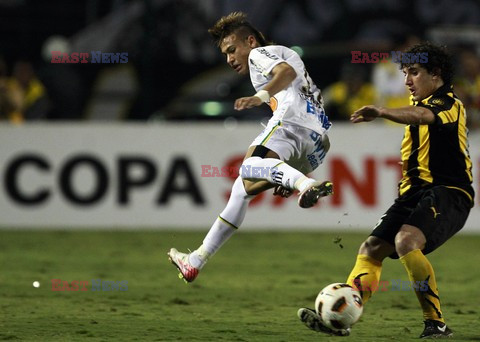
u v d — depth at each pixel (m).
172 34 57.53
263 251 39.78
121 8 57.81
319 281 31.11
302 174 19.38
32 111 55.31
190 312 24.02
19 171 45.84
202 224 46.06
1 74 54.16
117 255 37.84
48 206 46.00
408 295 27.61
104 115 56.72
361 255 20.20
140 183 46.00
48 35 59.84
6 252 38.44
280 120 20.61
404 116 18.56
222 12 57.81
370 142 45.44
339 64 57.97
